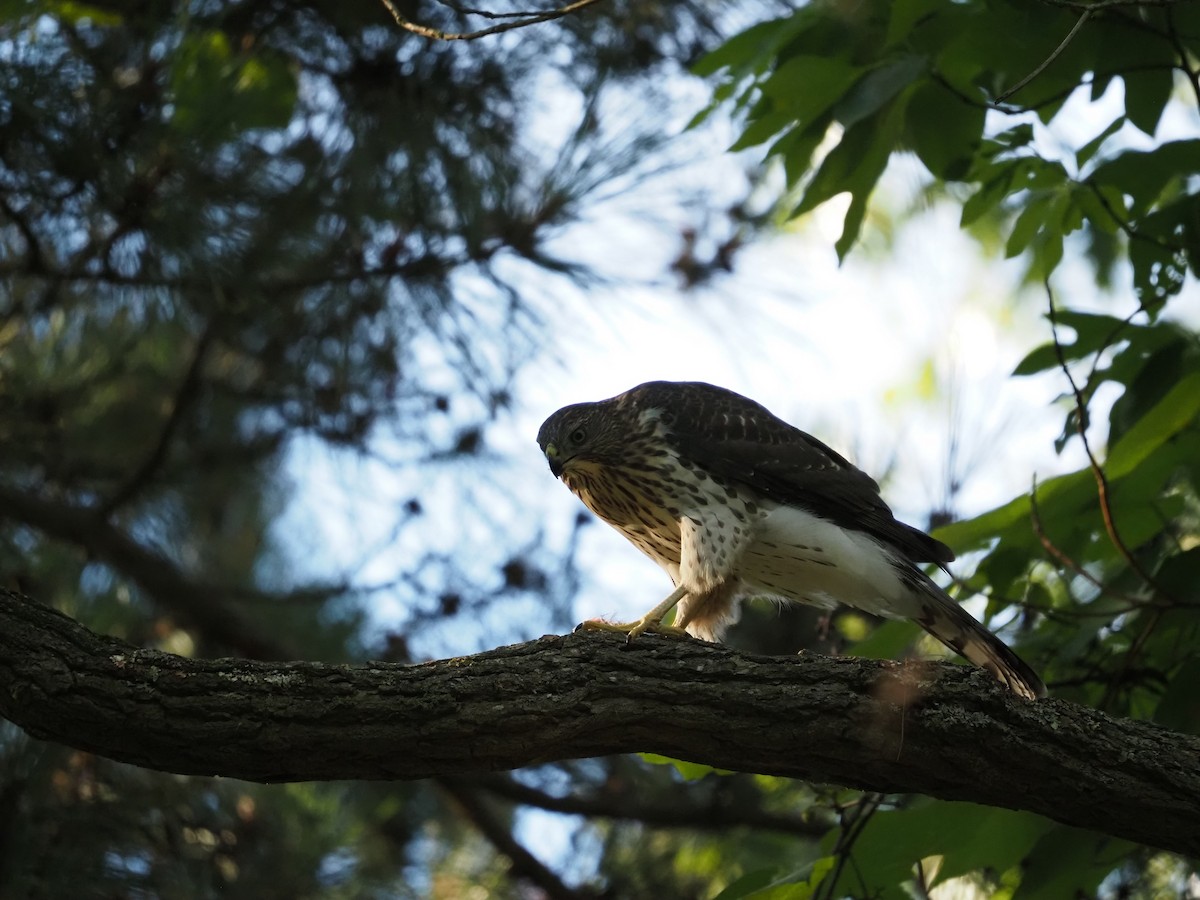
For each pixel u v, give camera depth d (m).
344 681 6.85
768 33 9.24
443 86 11.52
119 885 10.51
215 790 11.89
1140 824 6.84
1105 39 8.52
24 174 9.96
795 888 8.82
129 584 12.98
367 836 14.01
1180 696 8.24
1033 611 9.70
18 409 12.23
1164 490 9.32
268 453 13.20
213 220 10.60
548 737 6.91
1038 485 9.11
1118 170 8.87
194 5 10.76
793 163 9.03
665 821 13.56
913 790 7.10
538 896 13.96
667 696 6.97
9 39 10.10
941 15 8.54
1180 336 9.27
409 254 11.73
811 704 6.94
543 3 11.40
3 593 6.90
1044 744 6.82
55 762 10.27
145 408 12.94
